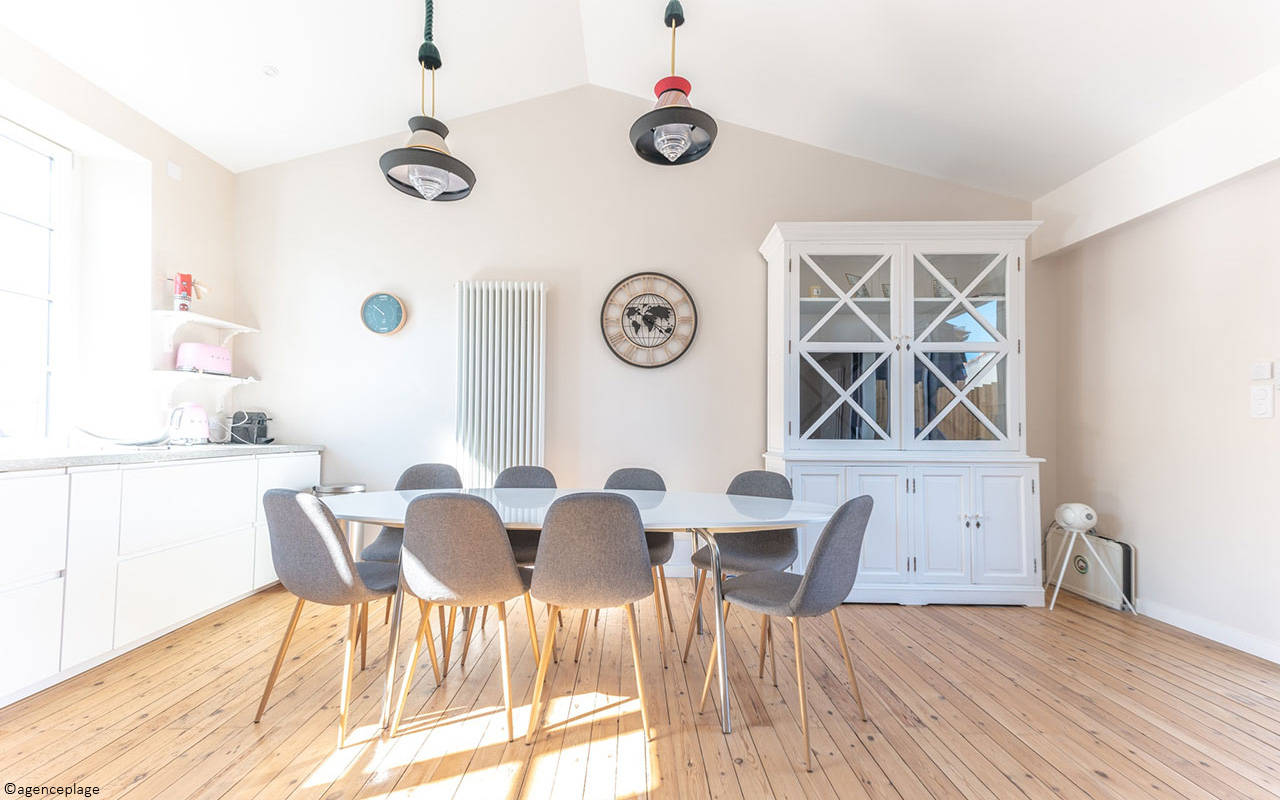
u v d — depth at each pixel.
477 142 3.54
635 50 3.15
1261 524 2.37
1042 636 2.57
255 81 2.86
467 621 2.31
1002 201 3.52
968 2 2.28
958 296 3.11
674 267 3.54
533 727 1.70
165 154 2.96
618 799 1.44
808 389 3.15
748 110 3.41
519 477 2.87
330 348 3.49
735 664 2.26
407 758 1.61
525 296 3.43
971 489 3.02
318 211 3.51
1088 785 1.50
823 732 1.76
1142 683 2.10
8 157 2.47
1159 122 2.62
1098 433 3.18
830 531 1.63
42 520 1.89
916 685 2.08
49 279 2.65
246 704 1.90
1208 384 2.58
